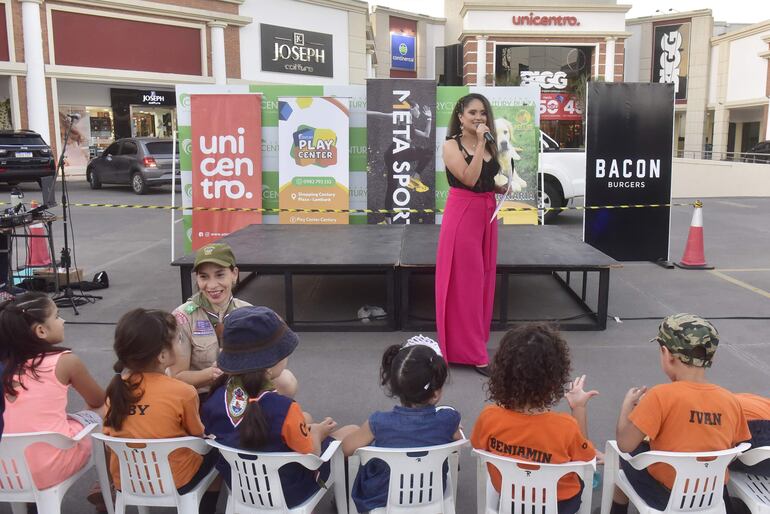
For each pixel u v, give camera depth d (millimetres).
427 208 7480
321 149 7430
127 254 8695
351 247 5750
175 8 20625
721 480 2176
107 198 15625
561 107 28875
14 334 2555
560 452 2234
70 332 5301
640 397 2521
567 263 5098
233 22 21703
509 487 2211
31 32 18406
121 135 21984
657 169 7727
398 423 2369
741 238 9797
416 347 2404
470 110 3996
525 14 27844
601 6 27812
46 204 6055
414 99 7328
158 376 2486
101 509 2814
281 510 2268
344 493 2520
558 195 11391
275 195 7637
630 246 7879
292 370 4469
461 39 30203
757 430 2463
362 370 4465
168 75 21031
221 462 2482
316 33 23844
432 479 2260
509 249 5715
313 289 6688
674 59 34875
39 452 2412
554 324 2877
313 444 2389
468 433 3514
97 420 2824
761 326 5352
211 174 7484
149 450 2309
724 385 4145
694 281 6949
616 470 2475
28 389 2533
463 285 4227
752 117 33406
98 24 19547
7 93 19172
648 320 5555
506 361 2260
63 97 20500
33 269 6754
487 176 4121
